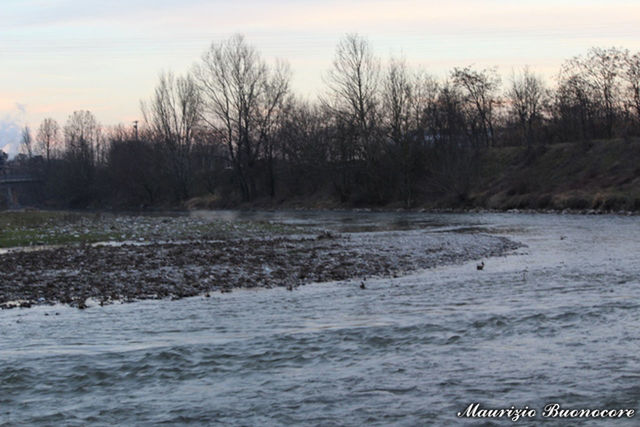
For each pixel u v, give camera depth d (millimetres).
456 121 84438
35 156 163625
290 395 9789
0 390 10250
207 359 11781
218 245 32812
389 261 26891
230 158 99500
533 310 15188
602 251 28906
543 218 53250
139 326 14852
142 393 10070
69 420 9023
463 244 33562
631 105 77125
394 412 8953
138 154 109688
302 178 93250
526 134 91125
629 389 9500
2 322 15445
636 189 58375
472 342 12531
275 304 17547
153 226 45969
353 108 83188
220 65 92500
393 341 12766
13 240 34781
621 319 13984
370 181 83625
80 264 25203
